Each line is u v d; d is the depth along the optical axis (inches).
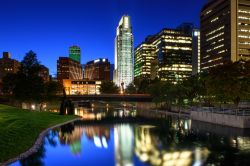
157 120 3848.4
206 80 4266.7
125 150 1857.8
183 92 5157.5
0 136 1867.6
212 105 4734.3
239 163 1448.1
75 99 6250.0
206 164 1446.9
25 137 2081.7
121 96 6417.3
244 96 3617.1
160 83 6245.1
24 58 4566.9
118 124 3380.9
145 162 1540.4
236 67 3759.8
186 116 4522.6
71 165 1503.4
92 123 3486.7
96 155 1722.4
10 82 4795.8
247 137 2273.6
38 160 1583.4
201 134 2481.5
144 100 6496.1
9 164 1472.7
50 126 3006.9
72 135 2480.3
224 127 2918.3
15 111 3708.2
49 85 5098.4
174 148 1886.1
